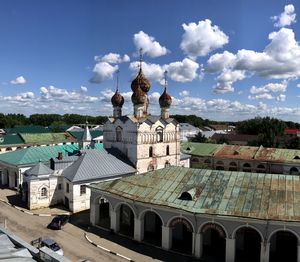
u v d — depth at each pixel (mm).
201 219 39781
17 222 53562
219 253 41781
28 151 77000
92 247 43812
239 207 39031
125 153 70625
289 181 42344
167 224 42312
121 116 73125
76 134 136125
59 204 63312
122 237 47000
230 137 160500
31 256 18672
